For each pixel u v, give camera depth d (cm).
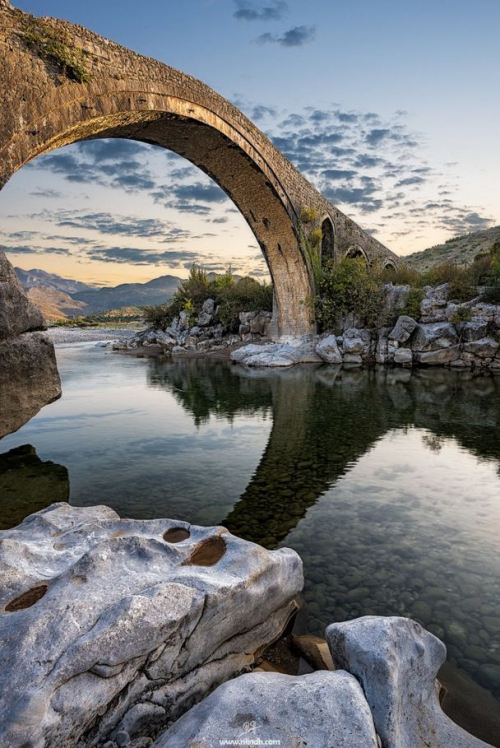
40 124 1337
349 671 329
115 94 1617
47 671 277
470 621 495
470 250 7756
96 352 4219
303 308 3566
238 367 3017
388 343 2978
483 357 2712
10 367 895
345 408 1636
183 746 260
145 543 419
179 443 1227
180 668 337
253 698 294
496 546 667
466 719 369
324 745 262
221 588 361
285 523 743
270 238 3378
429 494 866
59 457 1110
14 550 406
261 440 1248
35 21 1337
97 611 325
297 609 490
